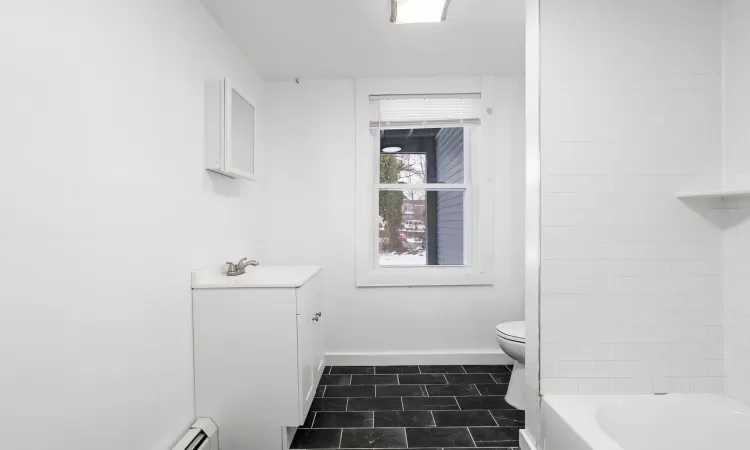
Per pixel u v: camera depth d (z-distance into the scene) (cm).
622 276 172
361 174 299
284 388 179
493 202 298
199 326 179
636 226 171
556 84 171
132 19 137
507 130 299
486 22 219
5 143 91
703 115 170
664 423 162
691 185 170
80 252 113
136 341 139
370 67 279
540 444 171
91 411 117
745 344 161
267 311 179
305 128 301
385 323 300
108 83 125
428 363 297
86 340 115
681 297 171
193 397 178
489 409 226
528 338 184
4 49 91
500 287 300
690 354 171
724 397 166
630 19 170
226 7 199
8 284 92
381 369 289
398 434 200
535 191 175
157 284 152
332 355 297
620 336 172
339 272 301
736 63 163
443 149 312
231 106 199
